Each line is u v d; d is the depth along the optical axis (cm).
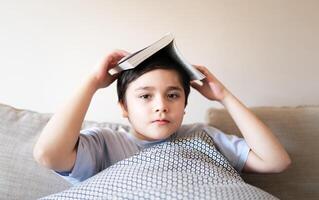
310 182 90
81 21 112
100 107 115
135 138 85
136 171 67
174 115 77
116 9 113
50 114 96
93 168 77
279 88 116
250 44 116
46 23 112
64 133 70
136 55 71
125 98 80
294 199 90
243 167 86
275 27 116
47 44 112
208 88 89
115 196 62
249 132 84
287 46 116
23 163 84
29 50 112
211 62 116
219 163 77
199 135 83
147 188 63
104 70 78
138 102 76
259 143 83
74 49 113
